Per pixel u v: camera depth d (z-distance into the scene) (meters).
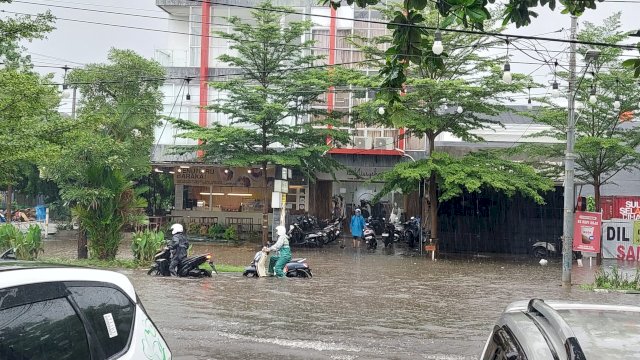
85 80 29.00
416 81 24.42
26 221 34.25
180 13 37.03
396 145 33.59
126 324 3.42
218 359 8.45
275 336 9.92
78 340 3.02
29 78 12.28
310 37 34.53
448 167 26.19
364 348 9.30
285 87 28.42
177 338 9.60
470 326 11.27
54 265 3.25
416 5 5.49
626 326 2.27
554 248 28.19
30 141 12.22
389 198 37.41
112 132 23.09
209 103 34.66
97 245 20.05
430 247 26.47
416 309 13.05
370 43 29.23
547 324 2.21
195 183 35.03
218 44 35.41
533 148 27.27
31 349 2.74
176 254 17.28
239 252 26.55
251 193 36.16
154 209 38.31
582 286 17.61
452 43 25.78
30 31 11.03
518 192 30.17
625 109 25.20
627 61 6.29
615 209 28.27
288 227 33.66
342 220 34.19
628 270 22.97
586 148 25.48
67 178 20.45
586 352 1.94
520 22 5.95
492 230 30.48
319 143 29.55
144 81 28.67
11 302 2.75
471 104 25.84
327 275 19.06
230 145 28.59
